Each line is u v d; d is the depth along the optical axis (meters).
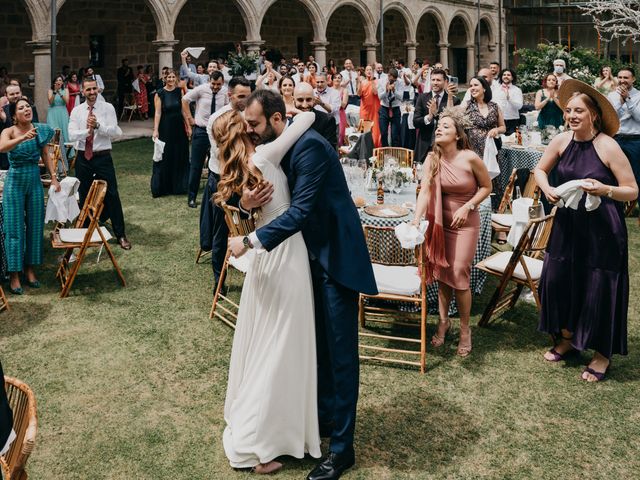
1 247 5.85
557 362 4.41
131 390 4.00
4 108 9.45
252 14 18.33
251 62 16.16
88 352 4.51
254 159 2.98
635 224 7.77
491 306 4.93
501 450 3.39
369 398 3.91
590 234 4.03
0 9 16.66
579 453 3.36
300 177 3.00
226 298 5.05
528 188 6.49
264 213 3.15
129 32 19.77
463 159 4.34
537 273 4.86
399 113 11.38
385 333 4.90
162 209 8.53
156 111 8.98
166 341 4.70
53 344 4.64
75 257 6.58
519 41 33.84
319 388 3.45
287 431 3.22
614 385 4.08
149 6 16.19
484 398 3.92
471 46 29.91
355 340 3.16
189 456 3.35
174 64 20.62
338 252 3.08
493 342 4.73
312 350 3.22
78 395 3.94
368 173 6.05
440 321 4.65
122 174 10.72
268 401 3.17
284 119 3.09
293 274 3.12
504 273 4.80
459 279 4.39
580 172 4.04
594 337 4.08
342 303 3.11
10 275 5.65
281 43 24.19
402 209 5.22
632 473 3.19
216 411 3.78
